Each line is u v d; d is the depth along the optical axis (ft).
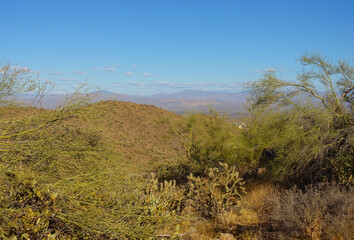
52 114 14.12
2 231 10.05
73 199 12.07
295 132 26.68
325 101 27.81
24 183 11.43
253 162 39.47
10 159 12.48
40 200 11.57
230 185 26.71
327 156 24.58
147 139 99.14
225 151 41.42
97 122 16.14
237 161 41.37
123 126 105.70
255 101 32.17
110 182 13.92
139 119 116.78
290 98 29.17
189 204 21.56
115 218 12.55
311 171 24.86
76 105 14.74
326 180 22.40
